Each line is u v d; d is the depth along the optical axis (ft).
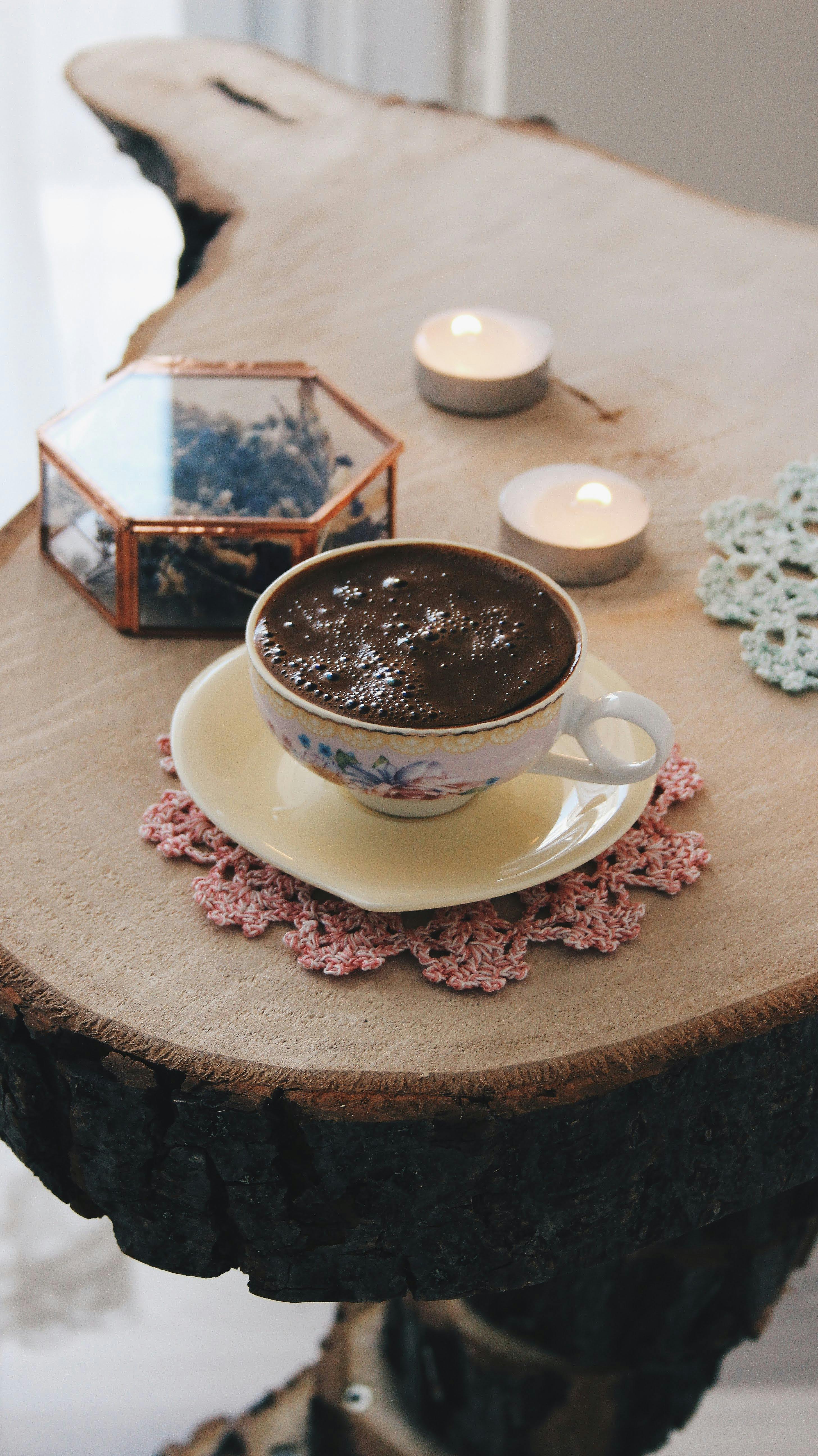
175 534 1.77
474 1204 1.55
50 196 4.40
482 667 1.57
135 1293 2.69
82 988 1.54
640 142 4.27
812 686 1.77
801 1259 2.20
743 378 2.15
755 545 1.91
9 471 4.42
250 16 4.24
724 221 2.45
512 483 1.93
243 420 1.91
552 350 2.14
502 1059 1.51
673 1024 1.54
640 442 2.06
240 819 1.60
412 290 2.28
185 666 1.78
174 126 2.62
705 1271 2.07
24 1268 2.71
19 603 1.85
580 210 2.47
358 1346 2.48
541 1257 1.59
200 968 1.56
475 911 1.60
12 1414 2.53
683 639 1.83
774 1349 2.61
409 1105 1.50
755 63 4.06
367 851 1.59
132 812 1.66
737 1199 1.63
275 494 1.85
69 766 1.69
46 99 4.23
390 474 1.86
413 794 1.55
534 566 1.88
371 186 2.51
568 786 1.64
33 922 1.58
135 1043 1.51
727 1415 2.54
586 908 1.60
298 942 1.57
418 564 1.65
